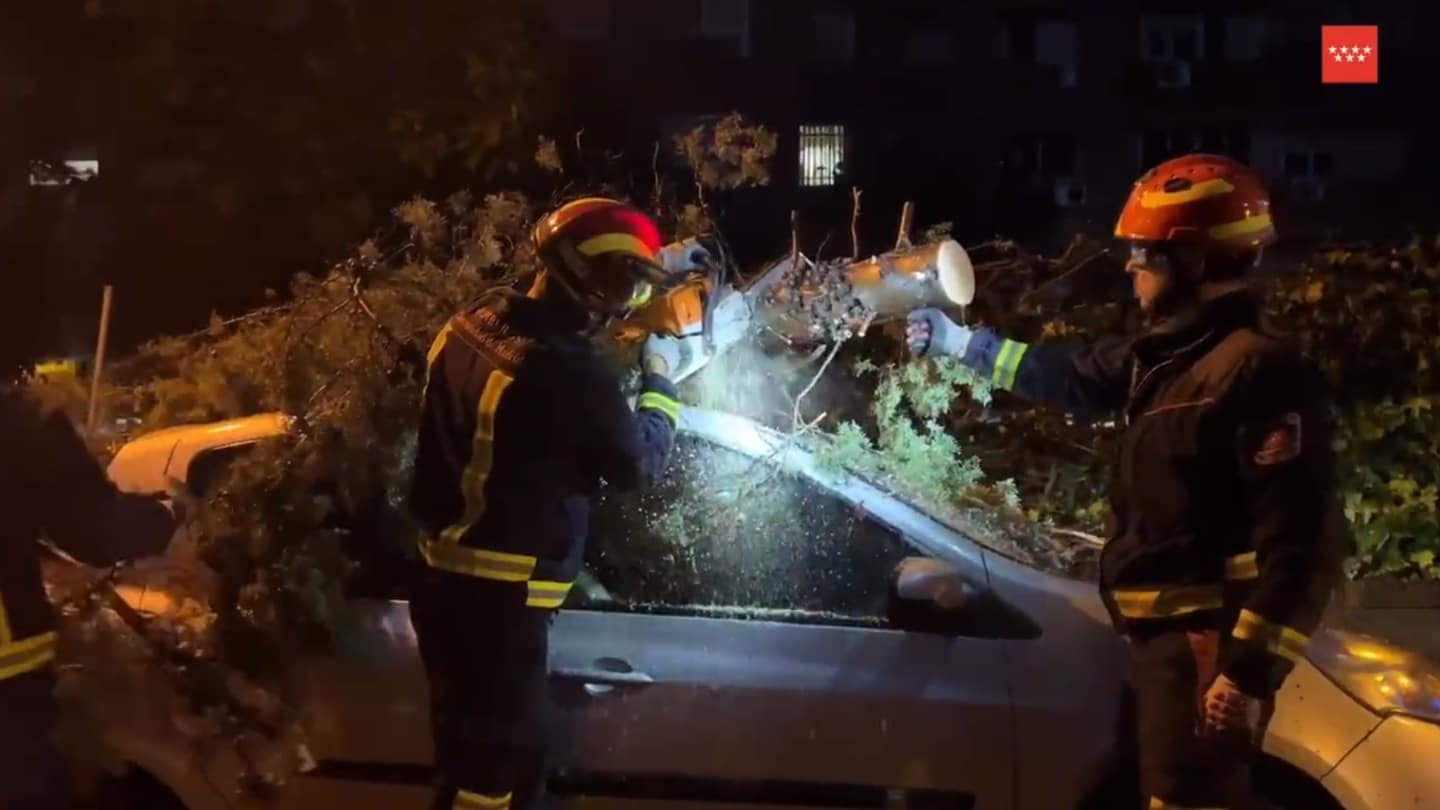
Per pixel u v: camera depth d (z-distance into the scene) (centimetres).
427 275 438
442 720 329
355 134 1184
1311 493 289
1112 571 317
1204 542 304
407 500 354
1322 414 297
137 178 1170
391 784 353
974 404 625
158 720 363
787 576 364
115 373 574
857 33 2211
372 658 354
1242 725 290
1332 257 699
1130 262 321
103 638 354
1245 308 307
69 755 362
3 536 262
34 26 1115
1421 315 674
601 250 315
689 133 514
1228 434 298
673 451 371
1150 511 309
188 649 357
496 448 321
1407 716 334
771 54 2183
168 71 1159
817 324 380
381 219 1191
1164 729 306
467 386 324
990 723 343
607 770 347
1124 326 660
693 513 368
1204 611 305
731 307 369
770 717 344
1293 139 2362
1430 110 2352
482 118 1178
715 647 352
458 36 1188
